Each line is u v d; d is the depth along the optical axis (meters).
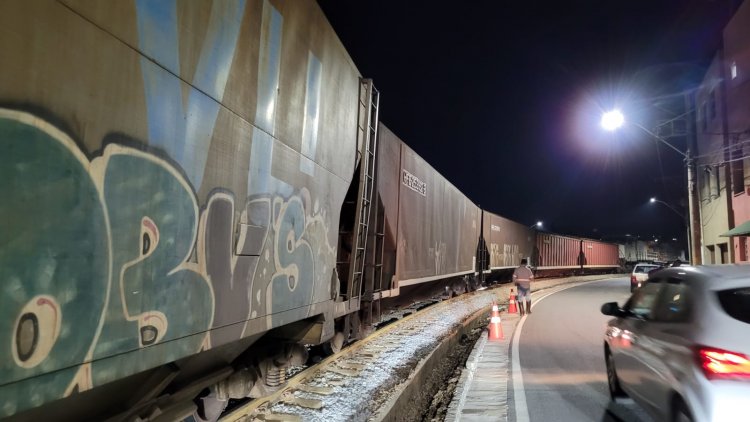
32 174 2.15
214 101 3.55
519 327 14.30
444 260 16.72
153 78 2.92
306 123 5.32
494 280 30.95
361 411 5.93
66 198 2.32
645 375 5.02
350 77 7.03
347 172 6.90
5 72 2.04
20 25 2.11
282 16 4.68
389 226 10.64
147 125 2.86
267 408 5.85
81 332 2.40
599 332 13.33
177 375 4.03
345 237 7.77
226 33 3.71
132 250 2.74
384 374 7.79
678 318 4.60
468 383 7.76
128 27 2.72
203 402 4.84
